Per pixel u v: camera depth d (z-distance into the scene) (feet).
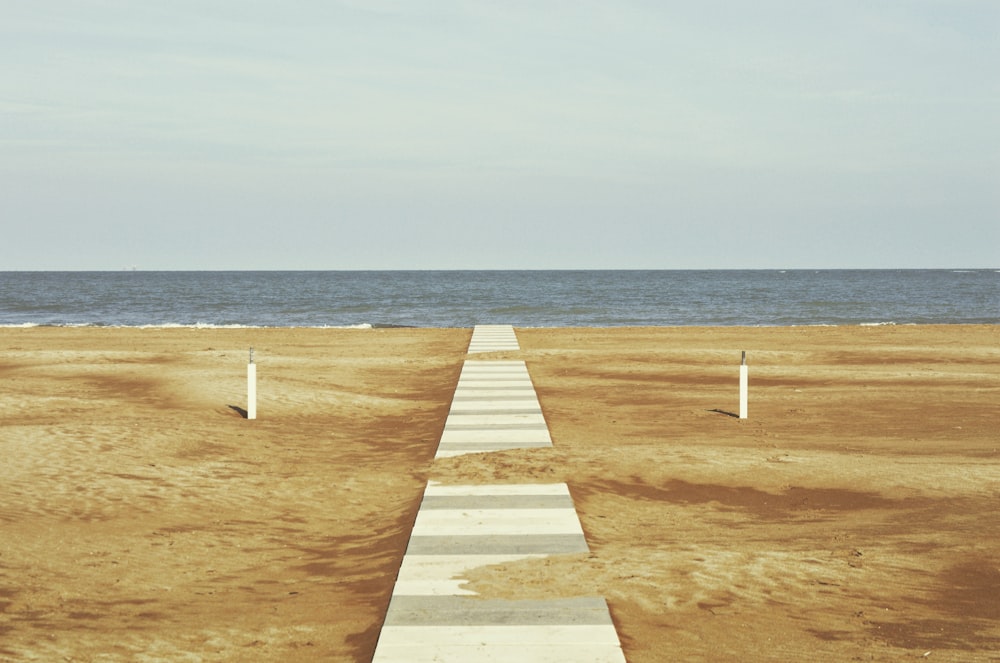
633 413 61.87
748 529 33.35
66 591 26.53
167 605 25.53
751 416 60.44
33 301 270.05
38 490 38.27
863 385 76.48
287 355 104.01
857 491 38.73
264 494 39.17
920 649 21.65
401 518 34.94
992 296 293.84
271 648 22.16
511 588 25.64
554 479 40.24
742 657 21.15
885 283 455.63
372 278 629.10
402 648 21.34
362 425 57.82
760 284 440.86
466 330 153.48
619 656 20.85
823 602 24.91
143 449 46.62
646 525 33.99
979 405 63.77
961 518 33.83
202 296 308.19
